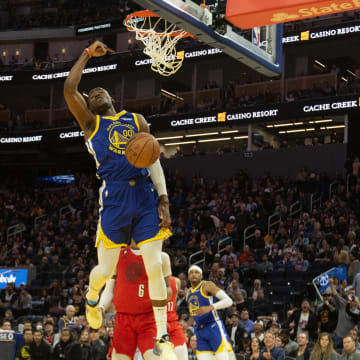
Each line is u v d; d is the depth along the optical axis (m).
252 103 28.23
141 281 4.72
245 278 18.27
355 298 12.41
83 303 16.89
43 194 31.39
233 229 22.67
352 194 22.78
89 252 23.53
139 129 3.87
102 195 3.77
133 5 34.31
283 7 6.88
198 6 7.00
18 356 11.95
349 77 28.80
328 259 18.00
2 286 23.31
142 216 3.77
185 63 31.34
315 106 25.98
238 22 7.31
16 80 33.38
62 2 39.53
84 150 33.31
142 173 3.75
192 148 32.44
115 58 32.12
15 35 37.25
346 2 6.67
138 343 4.78
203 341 9.62
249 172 28.08
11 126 32.72
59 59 37.09
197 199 26.08
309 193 24.36
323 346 10.23
